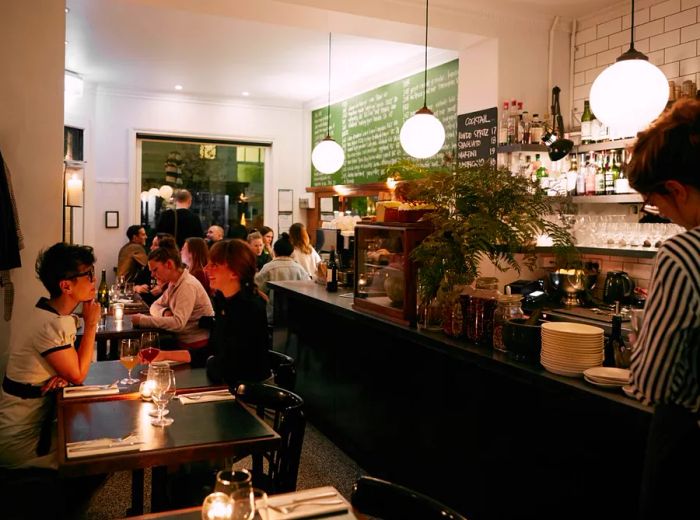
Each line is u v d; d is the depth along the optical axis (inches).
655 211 156.5
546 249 124.9
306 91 333.1
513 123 193.5
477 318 108.8
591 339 86.7
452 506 115.0
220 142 354.6
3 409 100.3
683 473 54.6
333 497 65.1
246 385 98.1
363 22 183.8
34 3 147.3
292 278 223.3
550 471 92.2
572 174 190.9
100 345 182.9
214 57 264.4
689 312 52.1
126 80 309.6
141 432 84.4
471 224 106.7
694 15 168.4
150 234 340.5
